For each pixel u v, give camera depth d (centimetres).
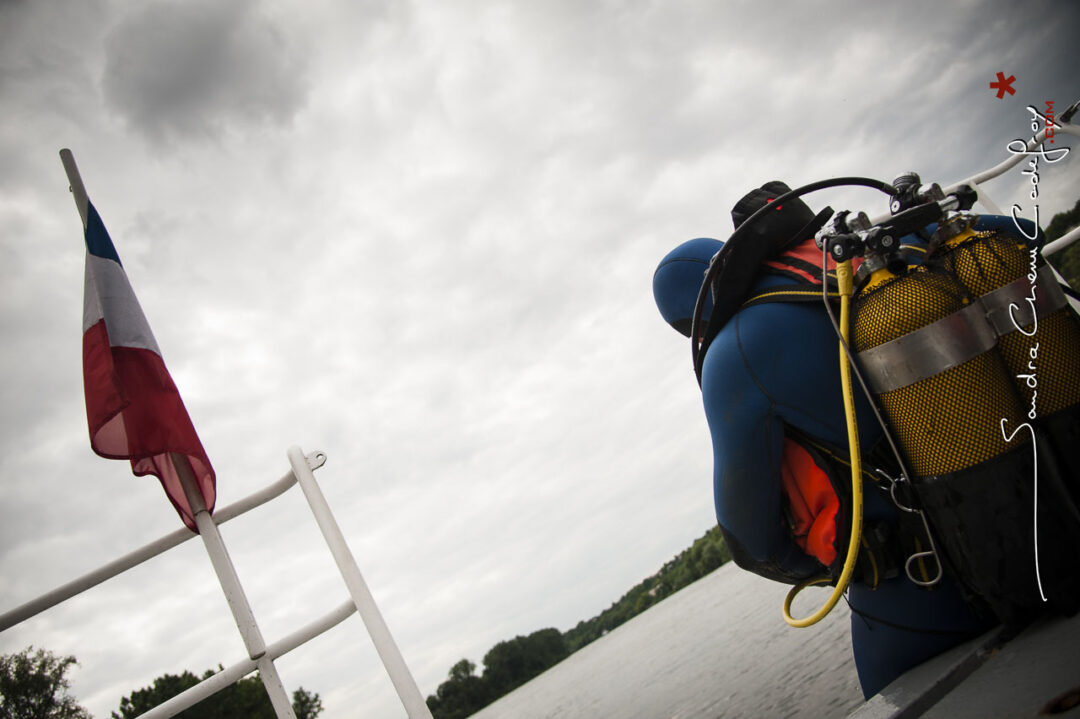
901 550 157
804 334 148
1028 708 105
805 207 170
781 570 168
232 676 225
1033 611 133
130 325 277
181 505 244
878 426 149
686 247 182
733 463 154
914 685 149
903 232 136
